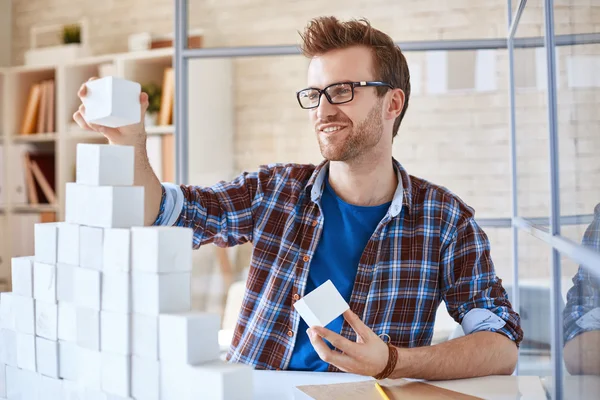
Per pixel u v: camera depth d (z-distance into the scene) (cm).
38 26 482
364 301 137
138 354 82
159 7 437
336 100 135
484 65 329
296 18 399
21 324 99
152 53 392
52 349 93
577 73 95
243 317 144
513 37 176
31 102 435
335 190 145
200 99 390
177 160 207
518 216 178
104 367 85
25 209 446
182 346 77
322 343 102
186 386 77
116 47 452
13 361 102
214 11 415
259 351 138
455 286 138
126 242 81
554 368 113
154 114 391
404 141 357
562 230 109
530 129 146
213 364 78
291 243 143
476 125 341
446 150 347
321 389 105
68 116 423
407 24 354
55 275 92
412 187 145
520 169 168
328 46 137
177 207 139
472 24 292
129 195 86
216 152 399
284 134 404
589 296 87
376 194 142
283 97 404
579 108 94
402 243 140
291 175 151
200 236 146
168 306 80
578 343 95
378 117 137
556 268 112
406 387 108
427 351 112
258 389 110
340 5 381
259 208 149
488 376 117
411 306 138
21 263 99
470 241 141
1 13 490
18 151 441
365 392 104
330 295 103
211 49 203
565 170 105
